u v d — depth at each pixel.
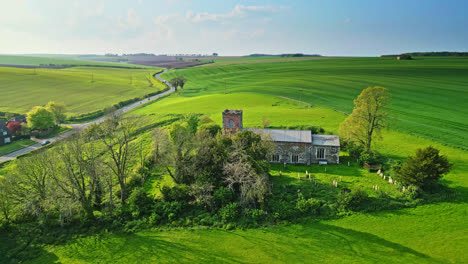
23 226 50.19
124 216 50.47
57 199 50.78
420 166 49.62
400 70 198.88
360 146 70.69
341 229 43.47
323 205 48.88
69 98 187.12
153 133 70.44
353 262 36.72
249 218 47.44
